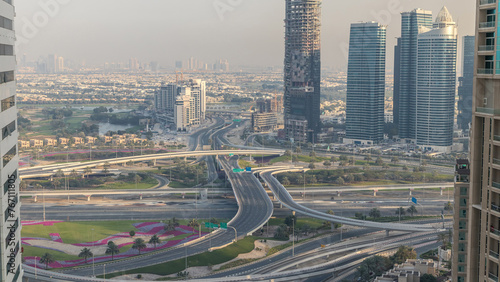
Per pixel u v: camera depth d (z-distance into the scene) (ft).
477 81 611.06
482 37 603.26
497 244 589.32
